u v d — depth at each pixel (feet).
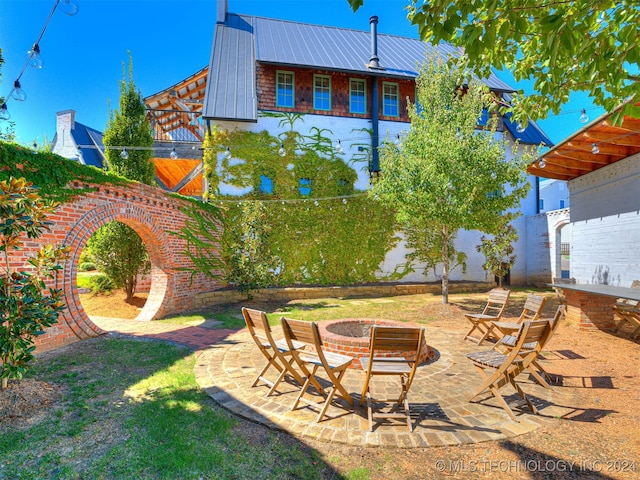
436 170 29.89
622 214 28.50
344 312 31.24
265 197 46.03
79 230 20.65
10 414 10.98
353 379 14.57
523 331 11.05
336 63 50.75
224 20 59.98
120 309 33.32
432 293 46.39
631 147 27.27
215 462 8.68
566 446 9.46
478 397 12.75
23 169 17.40
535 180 55.52
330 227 47.34
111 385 13.71
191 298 33.22
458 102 33.73
